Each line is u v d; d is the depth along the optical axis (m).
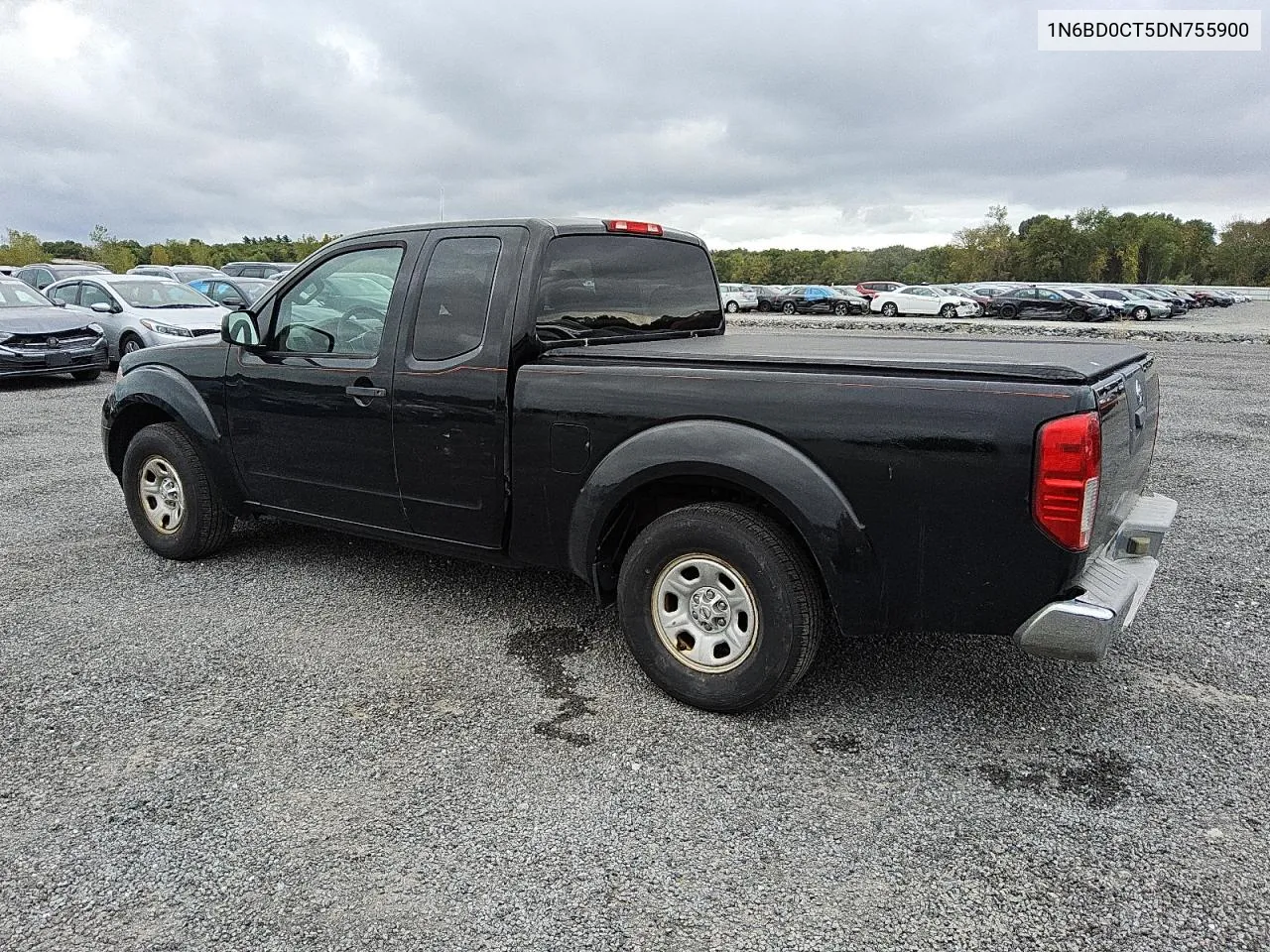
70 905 2.39
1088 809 2.82
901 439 2.93
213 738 3.25
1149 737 3.25
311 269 4.43
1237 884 2.46
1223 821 2.75
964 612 2.98
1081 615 2.81
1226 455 8.28
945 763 3.09
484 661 3.89
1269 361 17.77
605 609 4.47
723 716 3.42
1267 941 2.25
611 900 2.42
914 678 3.73
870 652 3.99
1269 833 2.69
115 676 3.73
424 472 4.01
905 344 4.03
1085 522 2.77
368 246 4.23
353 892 2.45
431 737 3.27
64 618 4.35
